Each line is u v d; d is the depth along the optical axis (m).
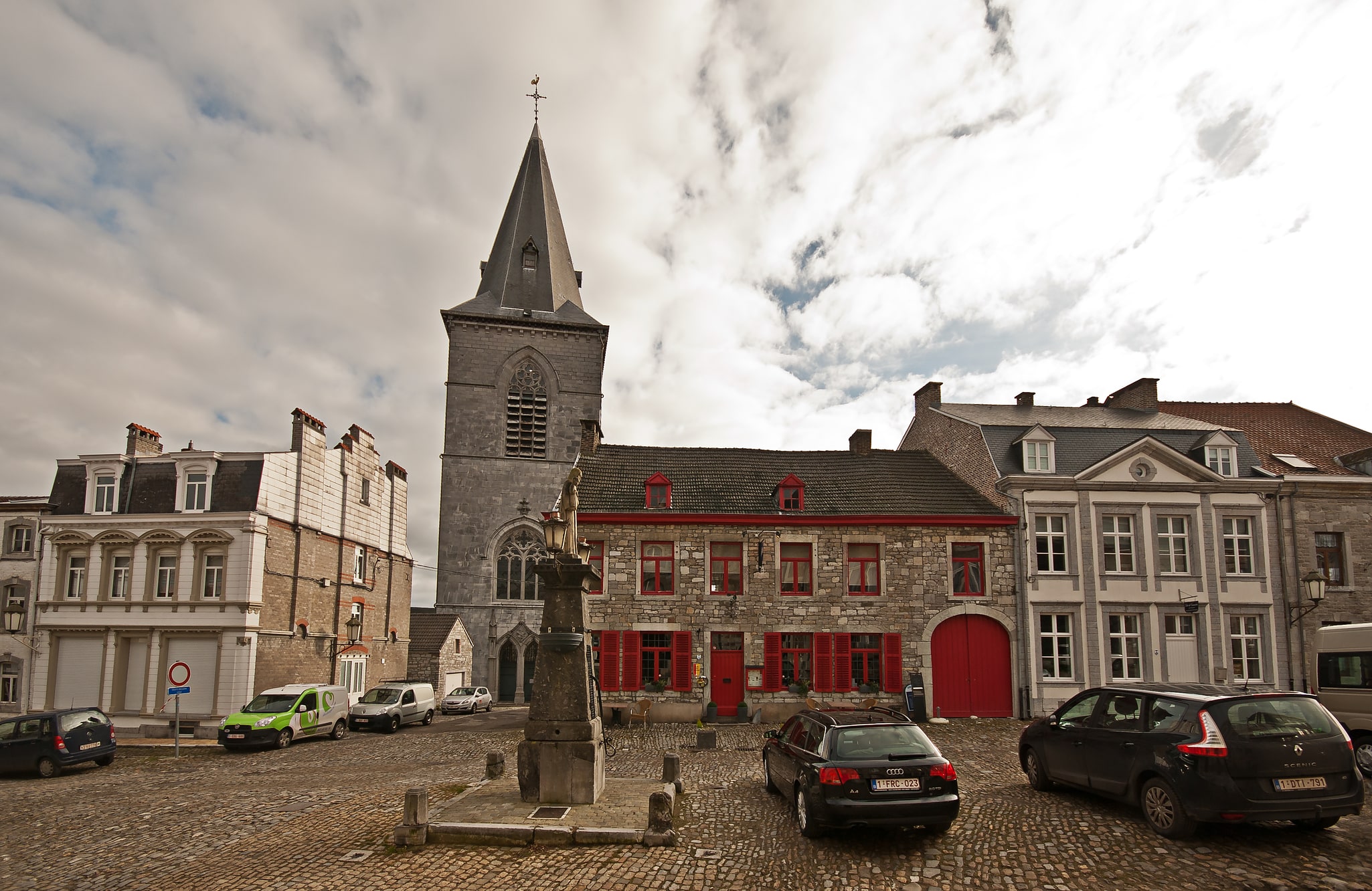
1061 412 29.36
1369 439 28.11
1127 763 9.77
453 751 20.12
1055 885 8.22
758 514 24.64
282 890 8.62
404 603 38.19
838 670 23.89
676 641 23.95
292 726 22.27
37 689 26.39
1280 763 8.68
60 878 9.45
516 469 41.06
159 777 17.23
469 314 41.50
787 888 8.38
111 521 26.92
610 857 9.30
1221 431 25.56
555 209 47.16
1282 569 24.45
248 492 27.08
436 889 8.46
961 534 24.55
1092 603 24.02
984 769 14.55
